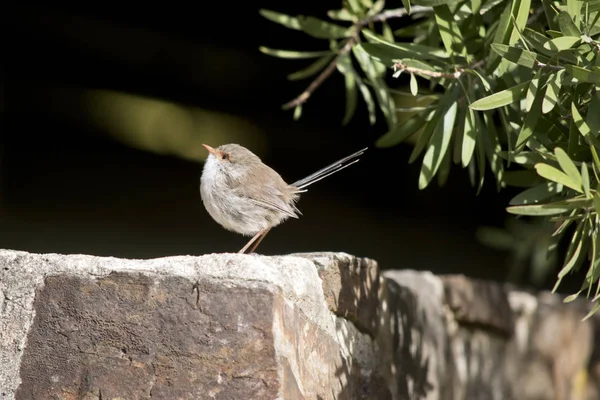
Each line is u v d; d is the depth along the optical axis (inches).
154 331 212.5
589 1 253.8
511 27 269.6
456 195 994.1
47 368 216.1
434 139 295.7
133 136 1053.8
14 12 973.2
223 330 208.5
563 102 284.0
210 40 1022.4
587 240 280.1
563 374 446.6
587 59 253.8
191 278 214.7
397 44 306.5
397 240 911.0
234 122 1099.9
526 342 436.1
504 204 963.3
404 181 1039.0
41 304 221.6
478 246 911.7
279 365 204.2
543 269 488.1
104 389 211.3
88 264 223.8
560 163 219.1
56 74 1065.5
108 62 1059.3
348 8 406.3
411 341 348.8
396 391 327.0
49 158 981.2
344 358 274.2
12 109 1026.1
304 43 962.1
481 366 405.4
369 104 399.9
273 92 1070.4
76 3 991.0
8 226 782.5
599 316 469.7
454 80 300.8
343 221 953.5
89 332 216.5
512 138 312.2
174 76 1075.9
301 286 240.7
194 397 205.6
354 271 291.9
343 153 1082.1
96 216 847.7
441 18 298.8
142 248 774.5
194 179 994.1
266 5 904.3
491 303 416.5
